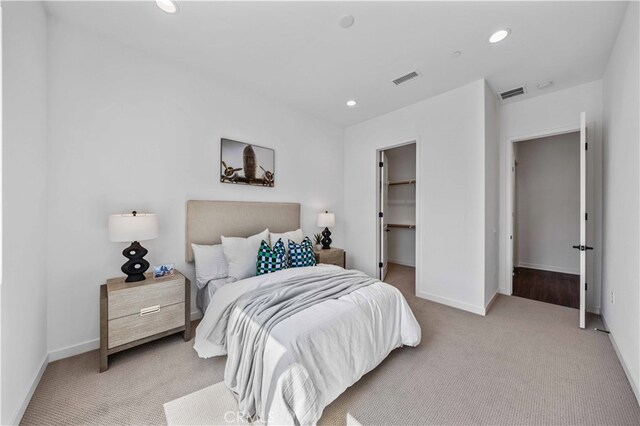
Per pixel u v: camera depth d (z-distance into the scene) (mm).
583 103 2955
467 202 3010
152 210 2439
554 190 4785
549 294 3529
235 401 1548
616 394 1592
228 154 2998
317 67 2666
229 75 2832
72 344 2033
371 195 4180
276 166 3520
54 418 1406
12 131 1382
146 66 2408
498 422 1389
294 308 1683
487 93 2951
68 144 2010
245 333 1625
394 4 1830
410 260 5426
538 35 2145
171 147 2561
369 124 4172
